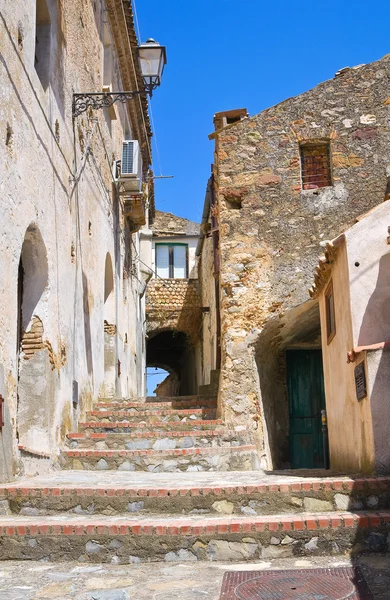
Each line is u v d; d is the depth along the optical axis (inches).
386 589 169.6
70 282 395.9
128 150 615.2
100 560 208.5
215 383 541.6
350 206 459.2
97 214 507.5
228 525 209.8
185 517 229.1
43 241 331.6
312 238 458.0
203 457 351.6
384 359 264.4
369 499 231.5
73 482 272.7
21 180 296.5
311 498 231.5
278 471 340.8
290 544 208.8
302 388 554.6
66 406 375.6
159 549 208.5
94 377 478.0
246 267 458.0
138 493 236.4
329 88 476.4
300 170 470.0
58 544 211.2
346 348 308.7
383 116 468.8
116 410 464.1
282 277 454.6
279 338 498.3
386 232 300.8
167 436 378.9
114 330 587.8
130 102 728.3
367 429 267.1
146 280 888.9
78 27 443.5
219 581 183.6
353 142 467.2
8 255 276.5
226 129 478.3
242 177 470.6
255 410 434.0
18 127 294.0
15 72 291.1
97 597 168.6
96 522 216.2
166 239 1099.9
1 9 273.1
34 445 325.4
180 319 994.1
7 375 270.1
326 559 203.6
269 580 182.4
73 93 417.7
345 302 308.2
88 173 468.4
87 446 374.3
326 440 468.1
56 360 352.2
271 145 473.1
